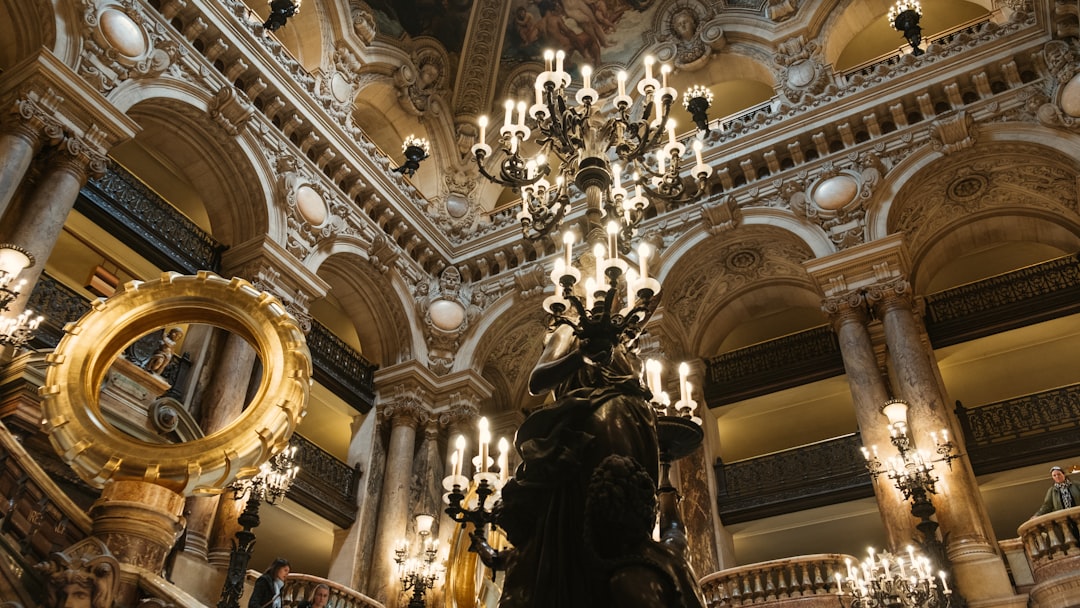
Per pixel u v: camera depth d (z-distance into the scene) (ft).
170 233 37.04
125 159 42.96
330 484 40.37
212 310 15.65
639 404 11.37
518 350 50.80
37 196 29.35
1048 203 40.24
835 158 42.01
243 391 35.06
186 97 36.99
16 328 24.57
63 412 14.01
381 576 38.83
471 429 45.21
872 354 36.63
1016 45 38.75
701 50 51.75
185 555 29.37
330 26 47.78
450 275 49.57
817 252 40.19
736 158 43.91
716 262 45.21
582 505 10.16
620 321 13.03
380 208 46.60
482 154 22.09
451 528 41.45
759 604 32.09
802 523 41.34
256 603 23.24
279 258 38.45
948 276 46.57
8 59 32.58
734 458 52.95
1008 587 28.25
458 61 56.90
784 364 44.62
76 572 12.69
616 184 18.49
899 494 32.09
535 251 49.19
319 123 43.45
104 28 33.42
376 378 45.83
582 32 56.70
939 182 40.11
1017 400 37.45
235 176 39.45
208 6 38.22
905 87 41.11
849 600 30.71
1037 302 39.55
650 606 8.94
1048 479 39.55
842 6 47.11
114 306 15.11
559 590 9.75
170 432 28.55
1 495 14.61
